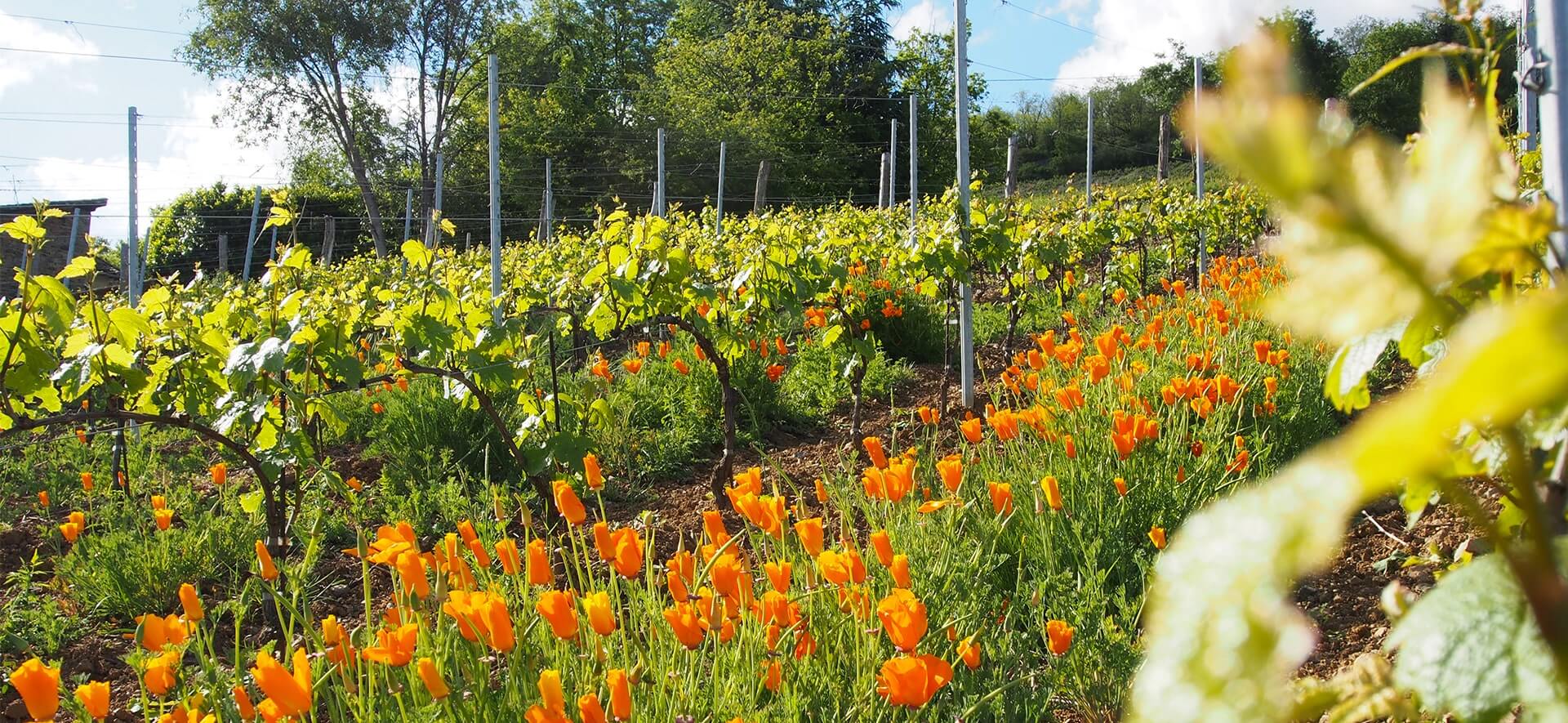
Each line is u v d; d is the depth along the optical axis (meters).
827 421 6.96
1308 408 4.79
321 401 4.33
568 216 36.09
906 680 1.85
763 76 38.19
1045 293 10.05
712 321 6.15
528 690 2.33
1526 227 0.37
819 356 7.50
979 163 40.97
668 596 3.15
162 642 2.24
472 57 36.47
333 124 33.97
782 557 2.65
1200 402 3.95
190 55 32.28
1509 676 0.49
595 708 1.81
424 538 4.89
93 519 5.45
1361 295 0.26
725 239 9.27
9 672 3.63
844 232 11.21
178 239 31.50
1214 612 0.33
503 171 36.84
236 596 4.24
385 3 32.50
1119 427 3.54
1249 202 11.50
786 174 35.81
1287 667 0.32
